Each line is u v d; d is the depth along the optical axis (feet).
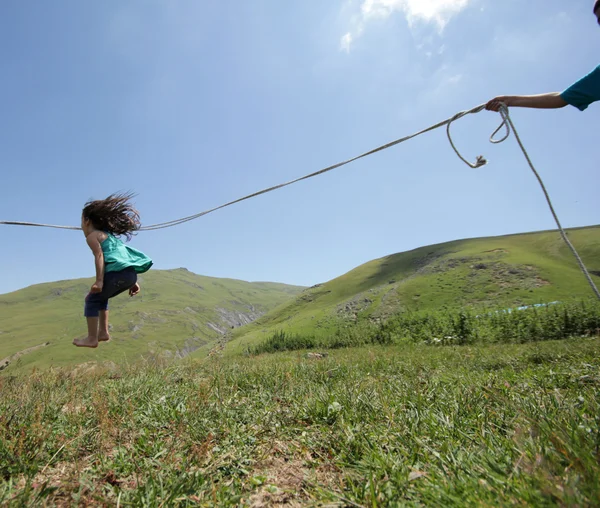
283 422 14.61
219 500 8.84
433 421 12.58
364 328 190.29
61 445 12.13
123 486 9.93
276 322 354.33
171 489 9.05
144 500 8.68
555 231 370.12
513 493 6.94
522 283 246.06
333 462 10.97
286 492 9.52
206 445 11.37
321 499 8.58
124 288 14.15
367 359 37.37
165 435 13.60
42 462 11.34
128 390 20.04
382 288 314.96
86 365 32.81
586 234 330.75
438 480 8.03
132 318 586.45
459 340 109.81
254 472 10.73
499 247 350.02
